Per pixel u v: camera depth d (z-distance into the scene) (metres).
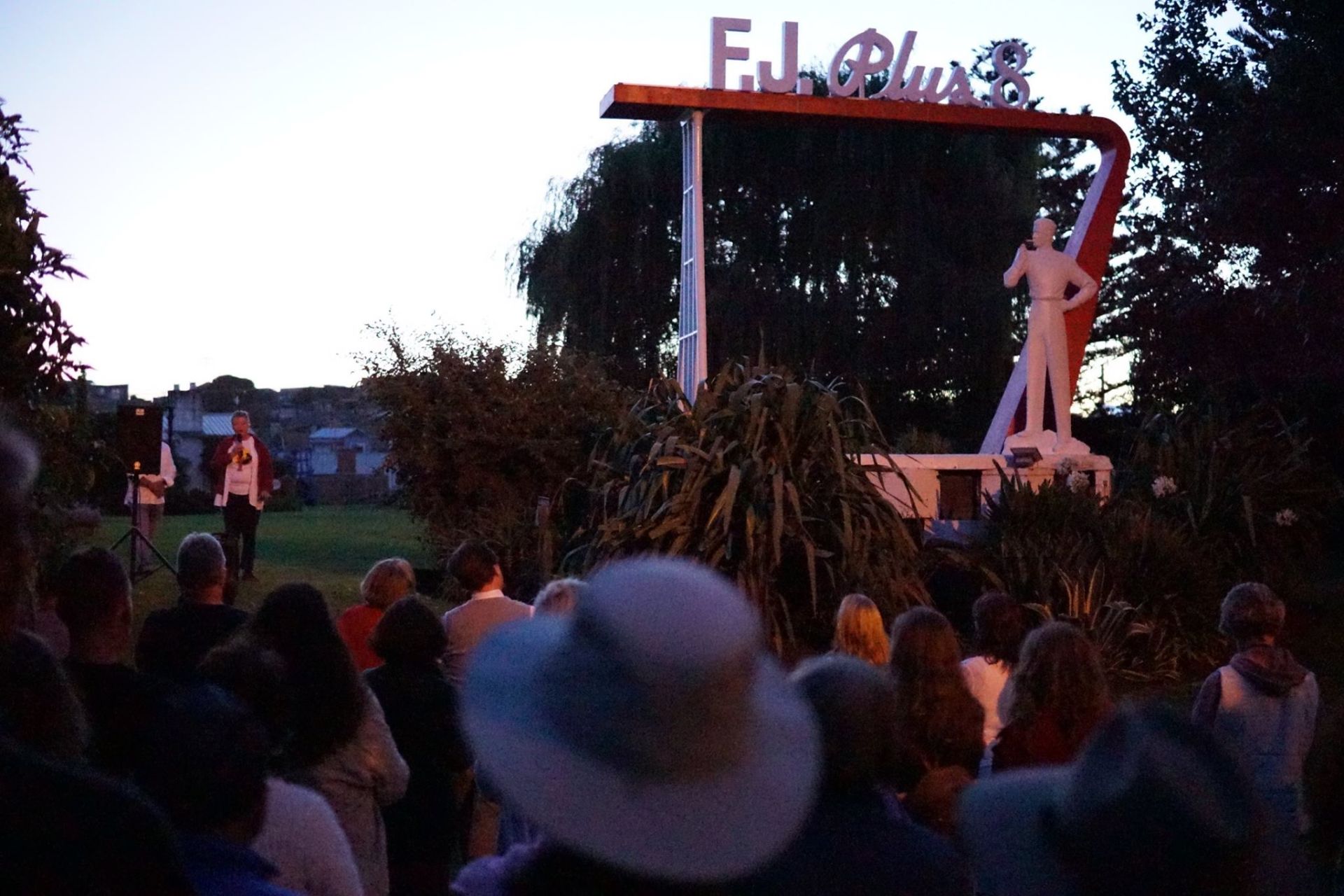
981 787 2.11
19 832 1.57
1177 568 11.16
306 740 3.65
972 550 11.54
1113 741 1.84
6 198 6.70
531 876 1.75
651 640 1.66
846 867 2.19
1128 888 1.75
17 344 6.80
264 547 18.98
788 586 9.90
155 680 3.62
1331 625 12.97
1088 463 13.71
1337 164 16.95
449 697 4.39
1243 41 18.95
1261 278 18.55
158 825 1.67
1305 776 2.65
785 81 14.02
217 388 73.94
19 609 1.81
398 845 4.31
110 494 18.78
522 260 26.52
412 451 14.95
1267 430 17.16
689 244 14.02
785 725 1.84
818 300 25.02
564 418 14.91
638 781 1.66
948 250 25.88
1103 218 15.09
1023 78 14.82
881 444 10.62
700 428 10.19
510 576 13.53
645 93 13.45
